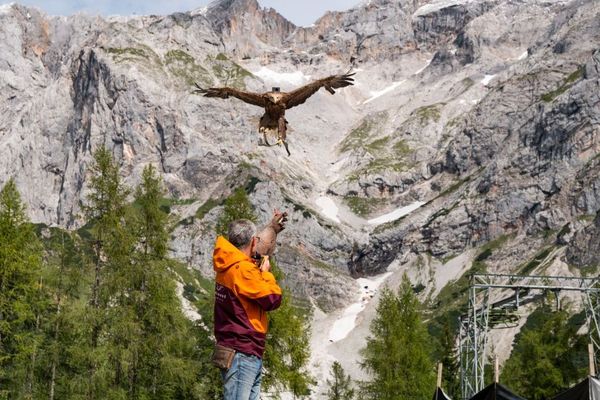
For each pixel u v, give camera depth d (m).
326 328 189.00
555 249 182.50
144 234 37.62
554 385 52.91
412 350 47.84
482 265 196.50
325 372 152.75
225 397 7.23
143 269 36.25
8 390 34.25
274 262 40.41
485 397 22.66
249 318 7.32
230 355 7.25
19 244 34.56
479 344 52.41
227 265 7.34
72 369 36.03
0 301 33.38
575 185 197.38
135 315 35.44
